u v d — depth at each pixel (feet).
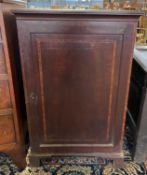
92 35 3.02
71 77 3.34
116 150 4.03
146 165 4.24
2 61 3.18
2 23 2.93
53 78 3.34
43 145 3.98
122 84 3.40
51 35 3.02
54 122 3.76
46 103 3.57
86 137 3.92
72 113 3.67
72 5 5.11
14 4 3.94
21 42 3.05
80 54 3.16
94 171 4.10
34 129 3.81
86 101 3.55
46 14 2.84
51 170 4.12
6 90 3.40
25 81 3.35
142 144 4.13
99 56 3.17
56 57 3.18
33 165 4.16
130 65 3.23
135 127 4.28
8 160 4.42
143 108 3.80
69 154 4.06
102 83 3.39
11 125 3.71
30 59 3.19
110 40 3.06
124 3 5.47
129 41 3.05
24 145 4.30
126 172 4.08
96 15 2.85
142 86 3.85
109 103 3.57
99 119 3.73
